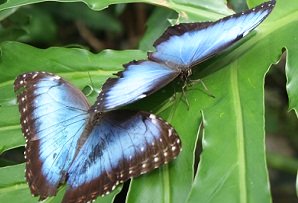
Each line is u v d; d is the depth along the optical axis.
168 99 0.51
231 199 0.45
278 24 0.52
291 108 0.48
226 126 0.48
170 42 0.48
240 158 0.46
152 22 0.62
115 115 0.46
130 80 0.44
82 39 0.84
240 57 0.51
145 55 0.54
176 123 0.49
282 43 0.51
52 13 0.78
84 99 0.48
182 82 0.51
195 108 0.50
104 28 0.79
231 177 0.46
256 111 0.48
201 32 0.48
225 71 0.51
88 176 0.45
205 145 0.47
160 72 0.45
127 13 0.82
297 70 0.49
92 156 0.45
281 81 0.78
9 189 0.49
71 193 0.45
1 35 0.64
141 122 0.45
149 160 0.44
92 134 0.46
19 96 0.48
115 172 0.45
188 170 0.47
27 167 0.46
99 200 0.47
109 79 0.44
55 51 0.54
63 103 0.48
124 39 0.85
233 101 0.49
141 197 0.47
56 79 0.48
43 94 0.48
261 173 0.46
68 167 0.46
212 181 0.46
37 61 0.54
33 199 0.48
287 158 0.75
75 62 0.54
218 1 0.55
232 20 0.47
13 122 0.52
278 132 0.79
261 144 0.47
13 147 0.51
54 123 0.47
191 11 0.55
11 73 0.54
